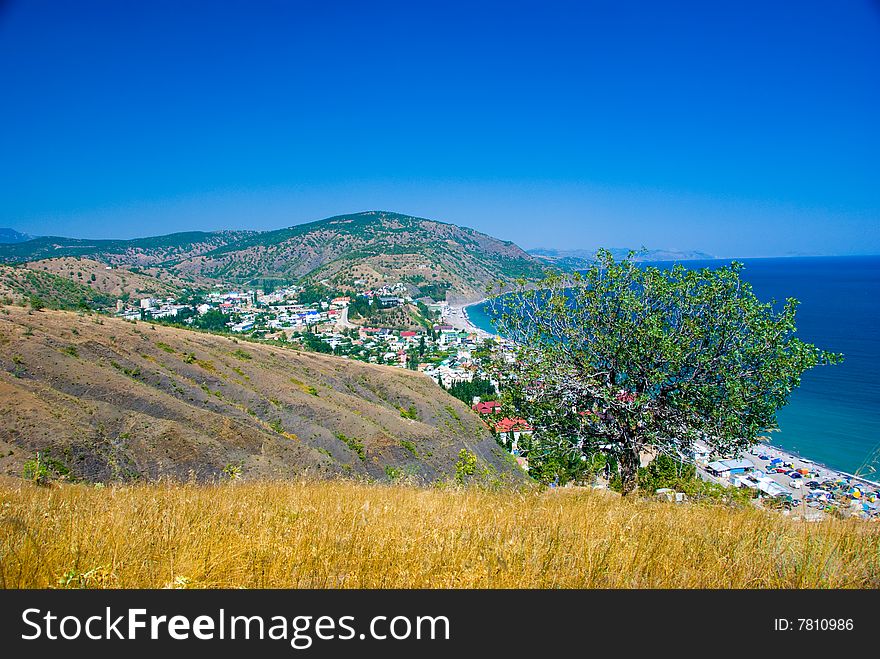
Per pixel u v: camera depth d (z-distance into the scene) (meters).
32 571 4.41
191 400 43.88
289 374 59.97
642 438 12.76
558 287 13.20
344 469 37.19
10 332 39.91
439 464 46.34
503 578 4.71
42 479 12.48
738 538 6.23
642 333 11.84
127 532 5.29
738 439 12.33
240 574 4.57
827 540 6.17
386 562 4.91
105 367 41.78
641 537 6.08
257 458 33.06
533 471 14.00
